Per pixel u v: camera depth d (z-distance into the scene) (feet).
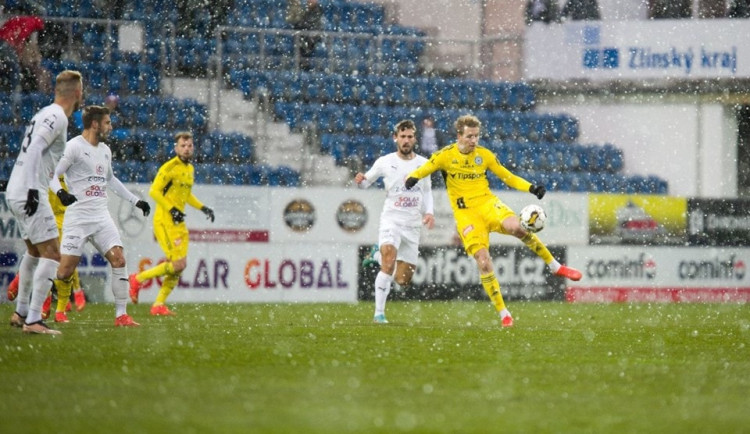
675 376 54.85
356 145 178.09
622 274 159.74
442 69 201.05
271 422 39.24
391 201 101.60
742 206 164.04
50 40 177.88
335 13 199.72
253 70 184.96
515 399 45.88
